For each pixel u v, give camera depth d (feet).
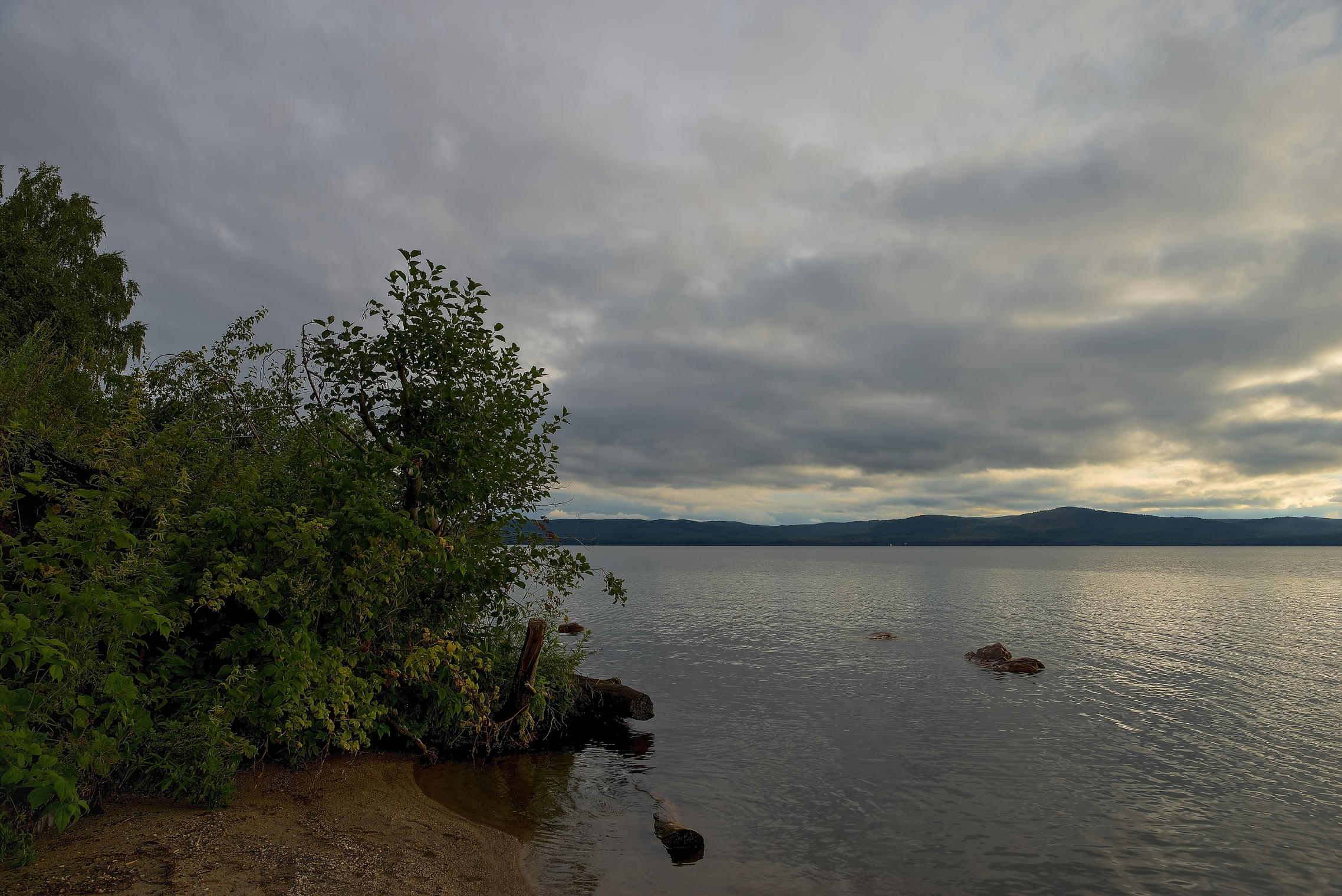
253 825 24.91
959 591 247.09
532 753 46.80
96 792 23.24
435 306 39.45
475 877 25.79
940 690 74.90
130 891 18.20
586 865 29.81
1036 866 32.63
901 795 42.01
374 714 32.76
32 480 21.99
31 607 19.06
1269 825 38.14
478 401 41.88
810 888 29.48
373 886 22.20
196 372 38.83
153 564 23.43
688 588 253.44
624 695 59.57
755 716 62.23
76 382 32.83
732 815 37.88
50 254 94.68
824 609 173.58
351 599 31.94
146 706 26.27
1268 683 81.30
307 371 39.60
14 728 17.56
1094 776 46.47
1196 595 232.12
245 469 29.68
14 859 19.13
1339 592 254.47
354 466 32.71
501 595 42.93
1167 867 32.86
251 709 28.19
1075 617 157.89
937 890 29.96
